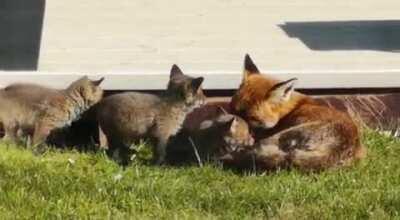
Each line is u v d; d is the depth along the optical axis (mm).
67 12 18375
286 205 11195
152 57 15484
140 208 11148
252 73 12789
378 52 15805
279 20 18203
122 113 12508
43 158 12430
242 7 19172
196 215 10984
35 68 14891
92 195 11359
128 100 12555
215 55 15633
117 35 16812
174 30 17203
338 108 14023
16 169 11953
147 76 13852
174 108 12445
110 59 15305
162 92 13562
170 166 12500
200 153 12570
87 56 15469
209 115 13297
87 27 17297
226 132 12344
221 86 13875
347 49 16016
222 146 12422
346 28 17594
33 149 12734
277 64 15008
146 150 12766
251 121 12445
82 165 12320
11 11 18703
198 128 12617
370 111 14008
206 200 11320
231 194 11461
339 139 12398
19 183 11578
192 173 12125
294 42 16484
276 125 12531
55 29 17109
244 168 12242
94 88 12883
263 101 12422
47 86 13531
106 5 19062
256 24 17797
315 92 14062
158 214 10969
